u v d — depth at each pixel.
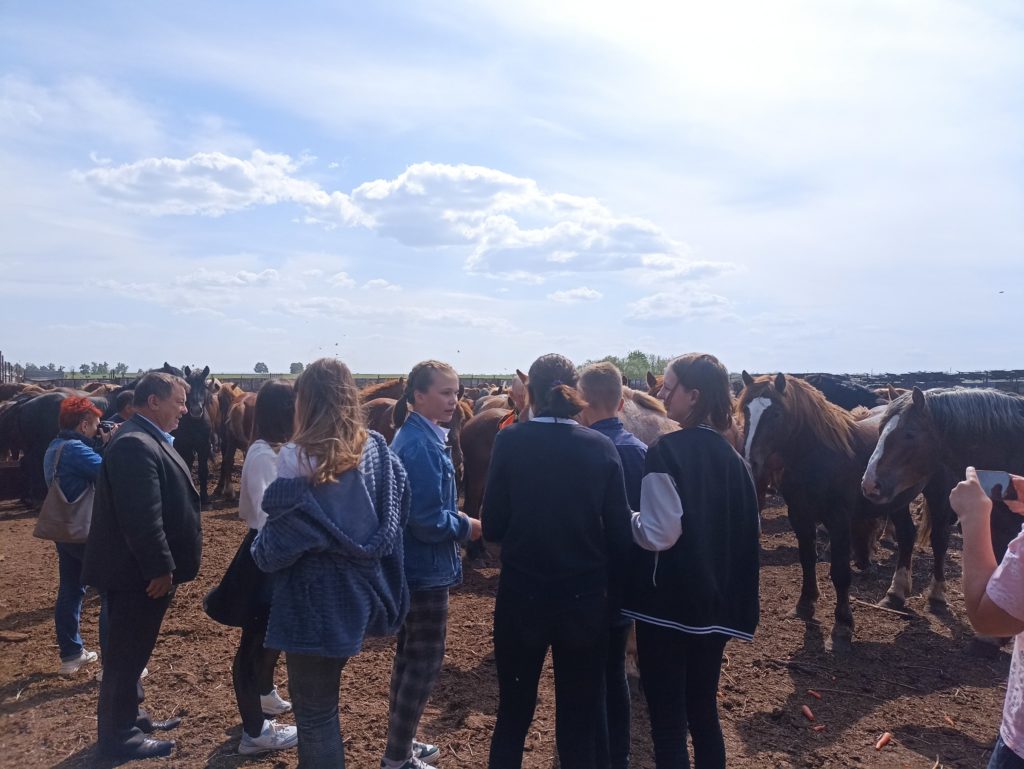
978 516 2.15
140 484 3.50
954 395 5.38
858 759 3.95
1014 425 5.22
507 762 2.75
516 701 2.83
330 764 2.67
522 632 2.75
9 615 6.21
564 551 2.74
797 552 8.84
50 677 4.87
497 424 7.93
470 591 7.14
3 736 4.02
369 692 4.64
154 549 3.50
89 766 3.68
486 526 2.94
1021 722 2.00
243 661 3.70
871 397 12.78
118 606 3.63
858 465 6.03
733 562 2.94
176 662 5.13
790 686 4.91
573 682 2.78
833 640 5.71
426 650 3.32
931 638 5.89
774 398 5.89
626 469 3.30
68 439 4.74
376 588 2.76
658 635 2.83
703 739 2.86
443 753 3.88
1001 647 5.63
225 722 4.22
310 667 2.67
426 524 3.14
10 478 11.48
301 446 2.70
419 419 3.35
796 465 5.98
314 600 2.64
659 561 2.85
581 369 3.57
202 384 11.66
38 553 8.44
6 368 27.81
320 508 2.61
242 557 3.38
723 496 2.91
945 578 7.73
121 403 4.91
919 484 5.86
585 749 2.74
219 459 17.58
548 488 2.77
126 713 3.74
